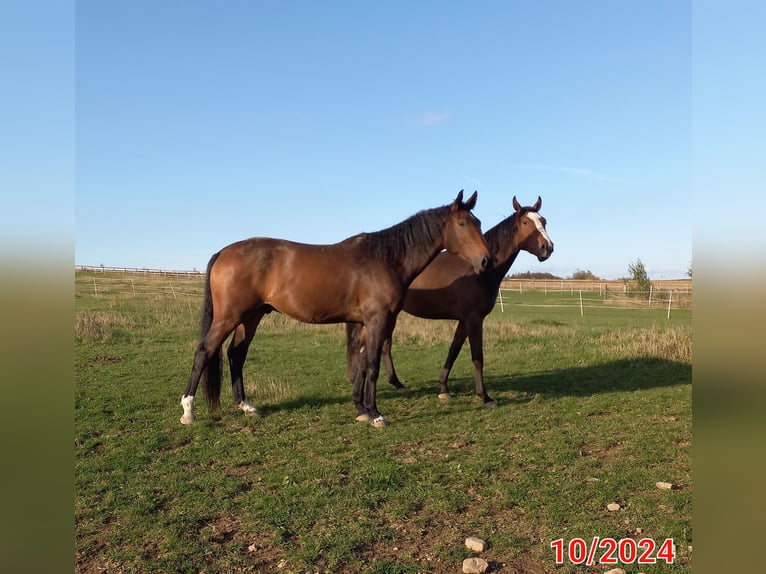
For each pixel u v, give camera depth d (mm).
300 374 9047
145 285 30438
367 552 3148
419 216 6258
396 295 6129
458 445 5195
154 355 10586
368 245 6184
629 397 7262
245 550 3176
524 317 20703
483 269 6176
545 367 9828
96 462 4629
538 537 3328
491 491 4016
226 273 5867
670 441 5207
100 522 3525
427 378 8867
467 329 7141
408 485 4117
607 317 20781
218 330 5902
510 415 6359
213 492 4031
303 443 5262
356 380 6387
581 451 4996
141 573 2936
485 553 3137
